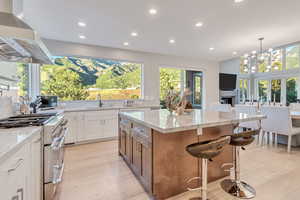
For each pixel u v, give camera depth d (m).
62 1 2.37
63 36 3.75
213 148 1.46
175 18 2.96
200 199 1.73
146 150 1.85
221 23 3.22
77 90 4.39
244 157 2.86
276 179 2.12
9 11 1.78
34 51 1.98
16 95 2.88
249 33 3.77
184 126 1.54
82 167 2.55
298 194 1.80
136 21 3.05
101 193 1.87
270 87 7.35
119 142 3.04
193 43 4.41
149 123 1.68
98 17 2.88
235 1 2.46
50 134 1.67
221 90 7.20
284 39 4.22
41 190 1.62
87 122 3.80
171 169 1.80
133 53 4.98
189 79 7.54
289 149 3.08
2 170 0.89
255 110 3.63
